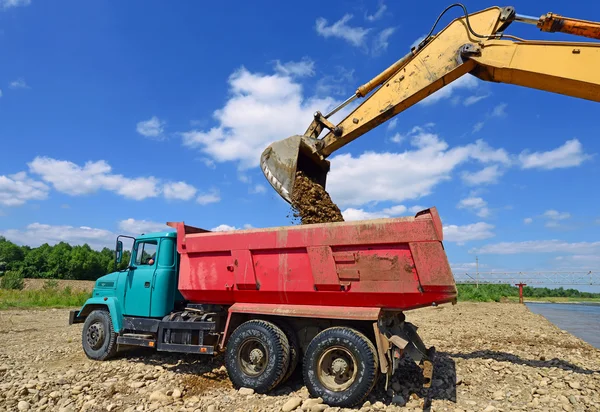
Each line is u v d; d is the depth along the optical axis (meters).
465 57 5.73
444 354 7.80
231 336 5.92
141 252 7.78
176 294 7.43
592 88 5.03
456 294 4.77
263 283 5.94
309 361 5.27
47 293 23.69
